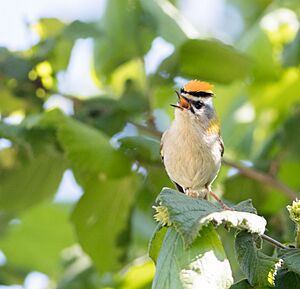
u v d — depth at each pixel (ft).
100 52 46.85
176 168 35.86
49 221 55.31
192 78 44.88
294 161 45.70
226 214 24.30
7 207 44.73
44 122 40.68
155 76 44.65
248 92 51.62
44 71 46.09
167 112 50.70
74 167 41.11
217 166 36.17
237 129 51.01
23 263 55.31
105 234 41.91
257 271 24.71
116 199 41.75
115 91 49.03
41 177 44.45
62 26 48.39
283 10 50.55
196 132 35.40
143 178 41.04
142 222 44.88
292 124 44.96
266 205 43.47
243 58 43.93
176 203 24.54
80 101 45.60
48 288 54.60
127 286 43.16
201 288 23.57
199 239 24.27
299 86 50.83
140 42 45.91
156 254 26.55
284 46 48.80
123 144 39.29
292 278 25.71
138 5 44.98
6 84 45.75
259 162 44.42
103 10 45.68
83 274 45.68
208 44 43.29
